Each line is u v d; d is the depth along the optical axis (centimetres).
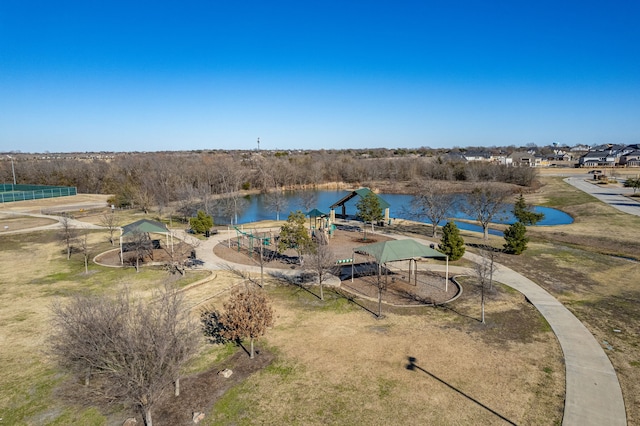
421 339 1700
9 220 4694
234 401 1288
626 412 1218
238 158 14875
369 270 2738
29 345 1648
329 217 4119
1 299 2152
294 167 9631
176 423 1184
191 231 4112
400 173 10212
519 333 1747
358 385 1370
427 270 2706
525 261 2853
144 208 5434
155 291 2234
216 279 2527
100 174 8444
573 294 2206
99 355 1078
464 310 2011
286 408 1252
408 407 1251
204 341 1689
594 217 4653
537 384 1366
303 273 2659
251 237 3347
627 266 2727
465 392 1326
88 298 1421
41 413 1230
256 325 1498
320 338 1717
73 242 3525
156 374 1121
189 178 7669
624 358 1529
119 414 1226
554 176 9719
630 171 10738
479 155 13438
